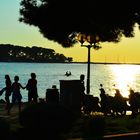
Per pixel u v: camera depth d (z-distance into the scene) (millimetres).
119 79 135500
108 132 16438
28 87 25203
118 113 27250
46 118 15289
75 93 22984
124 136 15984
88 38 26844
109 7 20266
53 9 21328
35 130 15258
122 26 21625
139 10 20500
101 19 20828
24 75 143125
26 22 22547
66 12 21094
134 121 19562
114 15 20594
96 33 22891
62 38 22781
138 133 16359
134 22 21531
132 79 141000
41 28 22328
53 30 22188
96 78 136250
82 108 25000
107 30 22188
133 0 20156
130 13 20703
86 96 25016
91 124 16297
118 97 25234
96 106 25109
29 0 22469
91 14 20797
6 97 24344
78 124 17469
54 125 15289
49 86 86875
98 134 15930
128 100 25375
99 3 20219
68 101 22938
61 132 15438
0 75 140750
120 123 18750
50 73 175500
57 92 24375
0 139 14570
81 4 20594
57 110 15461
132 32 23031
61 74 163875
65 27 21734
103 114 25062
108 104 25047
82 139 14961
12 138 14750
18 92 24672
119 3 20172
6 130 14789
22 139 14727
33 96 25203
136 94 25859
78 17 21031
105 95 25391
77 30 21969
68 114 15656
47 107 15430
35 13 22062
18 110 25781
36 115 15289
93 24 21359
